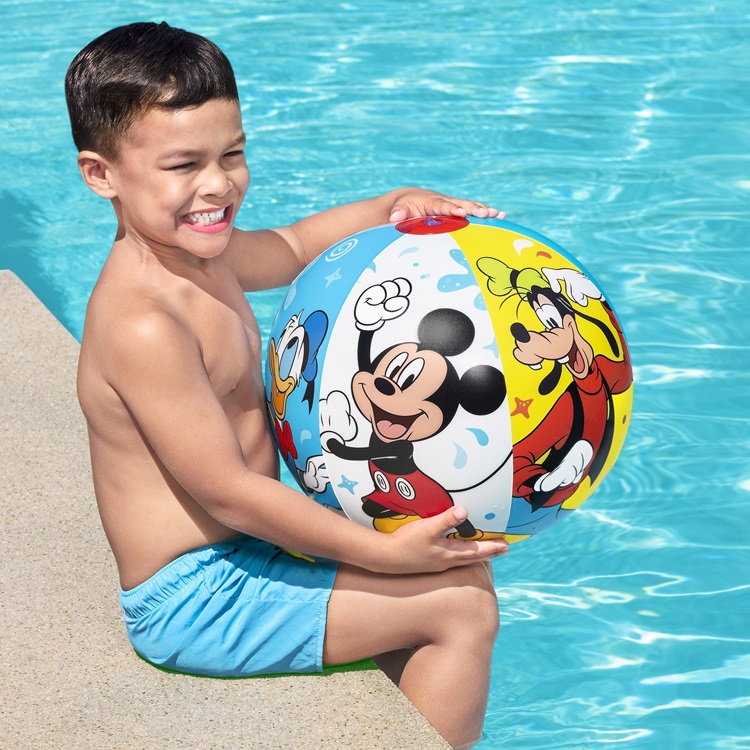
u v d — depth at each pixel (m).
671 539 3.26
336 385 1.98
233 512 2.01
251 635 2.11
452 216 2.18
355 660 2.16
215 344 2.11
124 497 2.14
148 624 2.14
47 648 2.25
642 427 3.69
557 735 2.65
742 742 2.63
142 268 2.09
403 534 2.01
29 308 3.59
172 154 1.97
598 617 3.01
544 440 1.95
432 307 1.94
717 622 2.98
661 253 4.55
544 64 6.05
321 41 6.32
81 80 2.02
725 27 6.43
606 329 2.05
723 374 3.91
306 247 2.61
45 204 5.01
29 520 2.65
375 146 5.30
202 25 6.51
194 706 2.09
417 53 6.19
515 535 2.09
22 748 2.00
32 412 3.07
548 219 4.76
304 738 2.01
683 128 5.43
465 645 2.11
